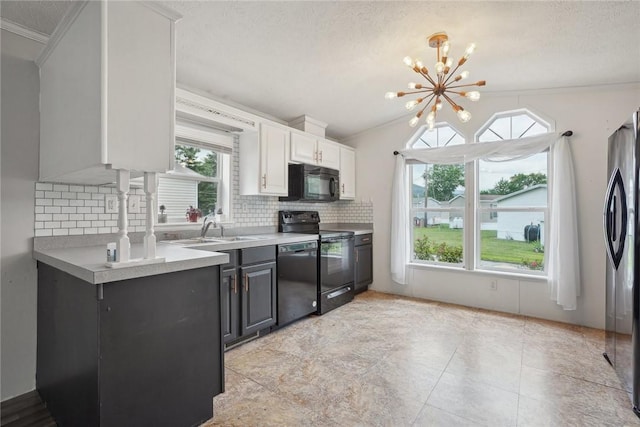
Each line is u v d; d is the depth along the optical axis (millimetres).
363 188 4641
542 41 2443
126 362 1328
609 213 2330
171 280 1488
